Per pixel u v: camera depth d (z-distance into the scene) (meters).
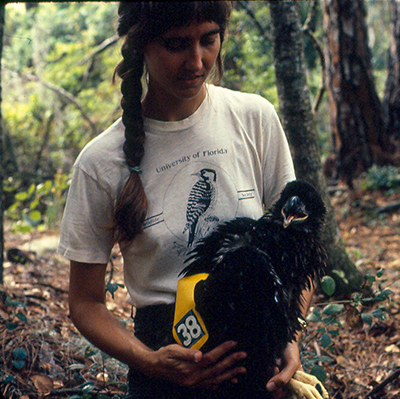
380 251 6.36
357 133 9.24
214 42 1.72
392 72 9.98
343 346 3.68
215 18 1.65
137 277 2.02
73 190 1.95
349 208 8.25
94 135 12.27
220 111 2.02
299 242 1.90
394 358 3.43
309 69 11.87
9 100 13.78
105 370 3.09
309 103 4.33
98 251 1.98
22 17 15.20
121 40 1.88
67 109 13.57
